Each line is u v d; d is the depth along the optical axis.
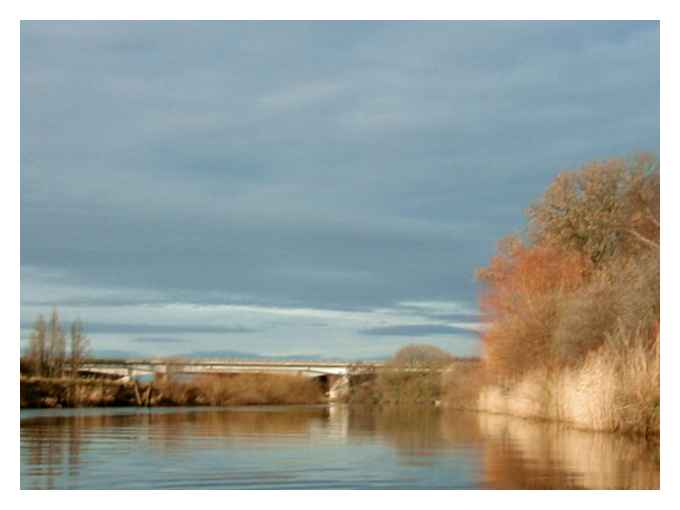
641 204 56.25
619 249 55.75
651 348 30.56
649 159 56.97
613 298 37.72
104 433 31.72
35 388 62.41
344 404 94.31
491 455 23.47
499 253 53.25
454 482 18.48
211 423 40.47
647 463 21.30
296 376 97.56
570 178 57.97
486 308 52.94
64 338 73.88
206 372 86.81
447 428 36.75
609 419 29.55
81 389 66.81
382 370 91.88
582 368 33.34
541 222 58.38
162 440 28.47
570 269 51.31
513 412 48.66
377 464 21.47
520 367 47.59
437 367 89.50
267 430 35.25
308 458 22.92
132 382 76.50
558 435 29.89
